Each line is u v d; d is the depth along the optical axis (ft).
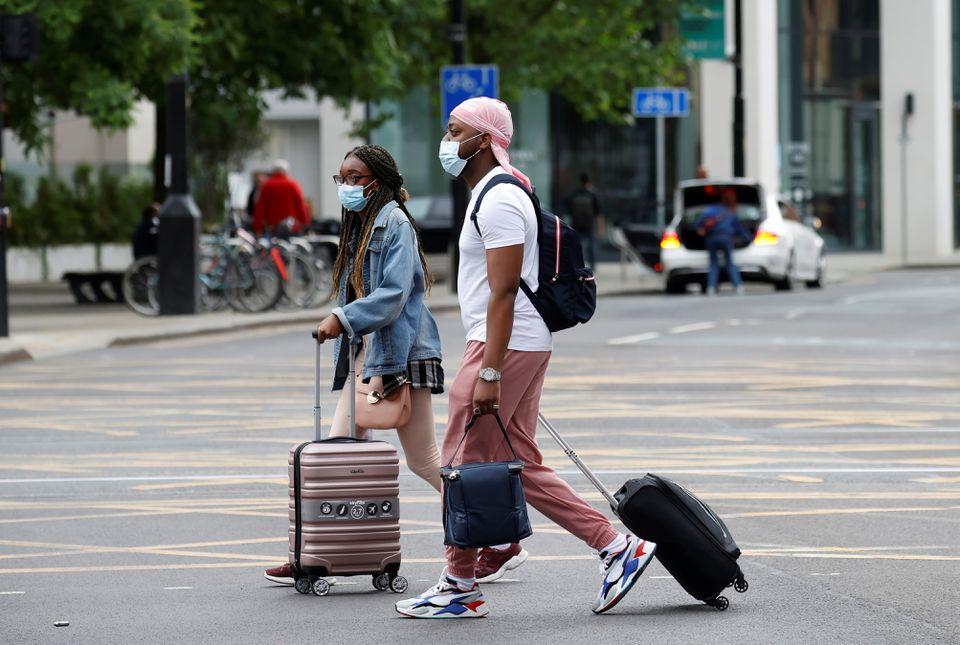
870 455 97.66
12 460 97.40
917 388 132.16
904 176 368.07
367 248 62.90
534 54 283.18
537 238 58.03
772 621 56.70
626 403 122.52
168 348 170.81
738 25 303.89
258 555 70.13
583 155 372.99
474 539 56.54
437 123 361.51
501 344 56.80
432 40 280.31
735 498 82.94
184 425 112.37
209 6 234.99
